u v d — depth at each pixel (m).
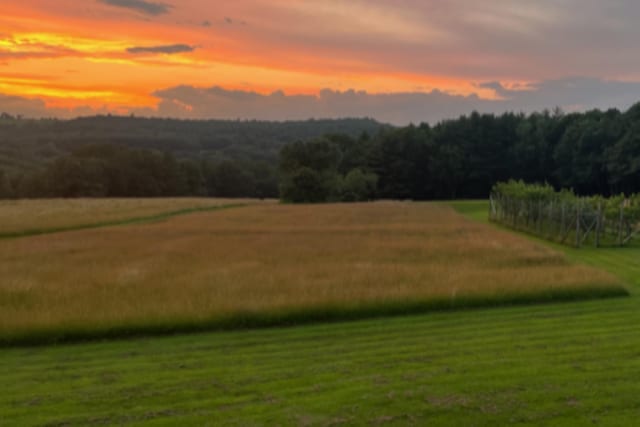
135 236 32.75
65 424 6.79
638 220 31.16
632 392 7.50
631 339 10.69
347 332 12.38
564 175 98.06
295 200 84.69
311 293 14.85
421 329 12.46
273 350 10.90
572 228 32.31
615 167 86.81
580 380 8.00
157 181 113.75
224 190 124.31
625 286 17.28
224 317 13.10
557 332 11.55
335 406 7.14
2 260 22.12
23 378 9.13
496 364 8.96
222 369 9.34
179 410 7.23
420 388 7.75
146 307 13.35
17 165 136.62
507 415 6.76
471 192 107.50
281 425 6.59
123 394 7.98
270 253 24.06
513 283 16.12
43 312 12.84
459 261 21.55
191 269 19.30
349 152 111.50
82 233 34.78
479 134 106.81
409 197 106.06
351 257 22.69
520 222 41.38
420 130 114.75
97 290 15.48
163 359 10.35
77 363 10.23
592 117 103.94
